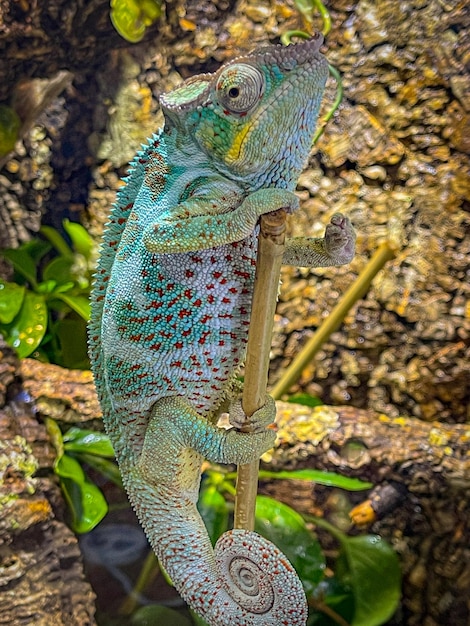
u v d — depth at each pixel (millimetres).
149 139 457
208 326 455
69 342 782
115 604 701
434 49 712
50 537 618
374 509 672
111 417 487
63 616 609
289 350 805
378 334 778
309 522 741
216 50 780
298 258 450
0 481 611
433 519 698
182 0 773
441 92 721
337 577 705
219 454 452
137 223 453
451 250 739
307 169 777
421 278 752
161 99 432
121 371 466
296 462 664
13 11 731
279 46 414
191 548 477
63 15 755
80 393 668
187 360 461
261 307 420
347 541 708
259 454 452
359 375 792
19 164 833
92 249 808
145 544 713
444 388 762
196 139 431
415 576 718
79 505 640
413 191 746
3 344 664
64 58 794
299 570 647
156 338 458
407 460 654
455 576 693
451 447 658
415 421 690
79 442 653
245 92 410
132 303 455
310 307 793
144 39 800
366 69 743
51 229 840
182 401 467
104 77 826
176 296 451
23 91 760
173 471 466
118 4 728
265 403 450
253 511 462
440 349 759
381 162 752
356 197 765
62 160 845
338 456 660
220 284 450
